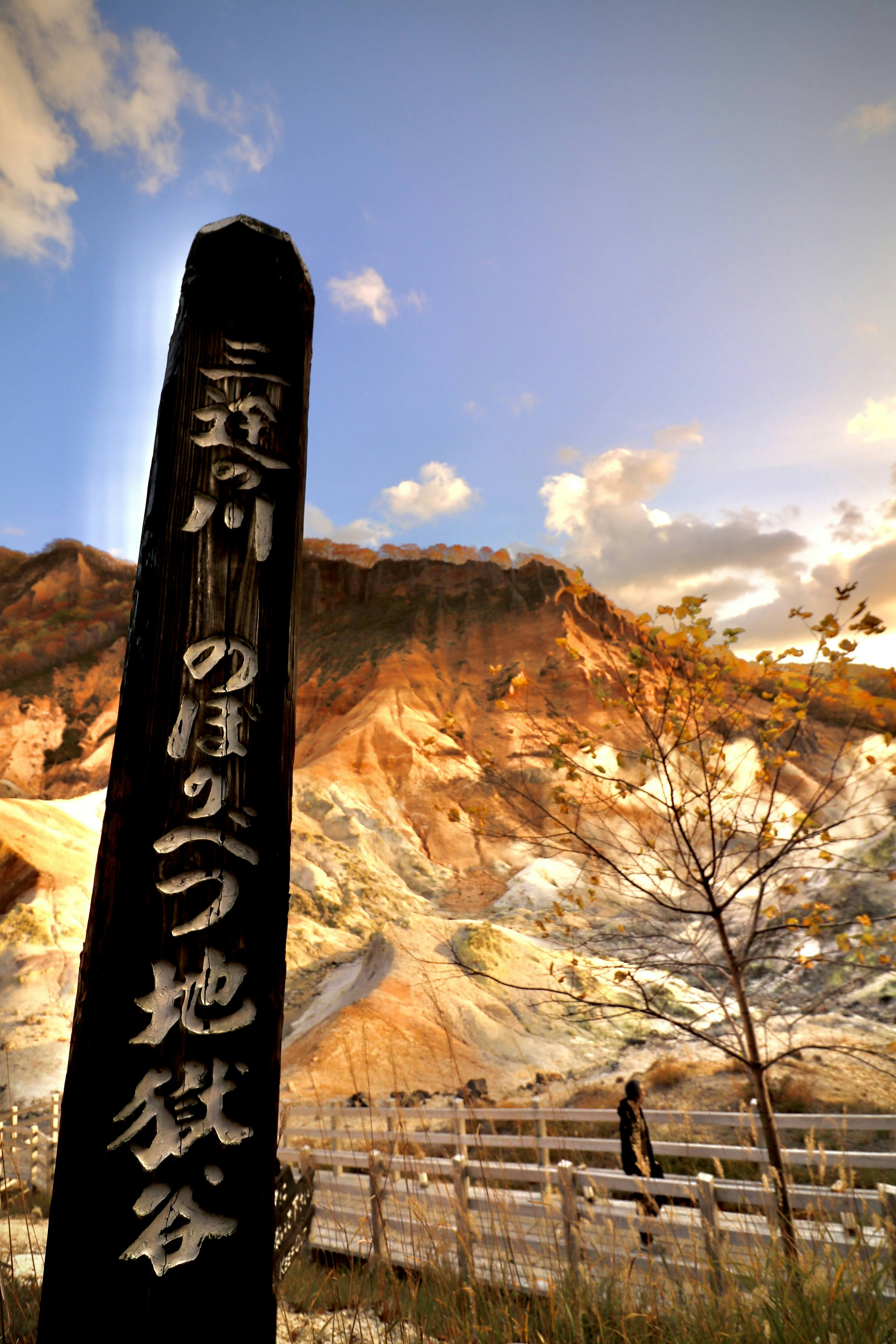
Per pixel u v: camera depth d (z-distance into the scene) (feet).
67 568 438.81
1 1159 12.79
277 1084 5.32
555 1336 8.84
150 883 5.23
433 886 165.89
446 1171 16.17
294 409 6.65
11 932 112.16
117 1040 4.96
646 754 15.43
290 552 6.30
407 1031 83.10
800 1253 9.52
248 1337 4.74
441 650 315.17
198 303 6.57
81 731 306.55
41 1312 4.65
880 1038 45.09
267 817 5.66
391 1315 10.07
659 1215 13.00
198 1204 4.82
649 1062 68.59
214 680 5.74
